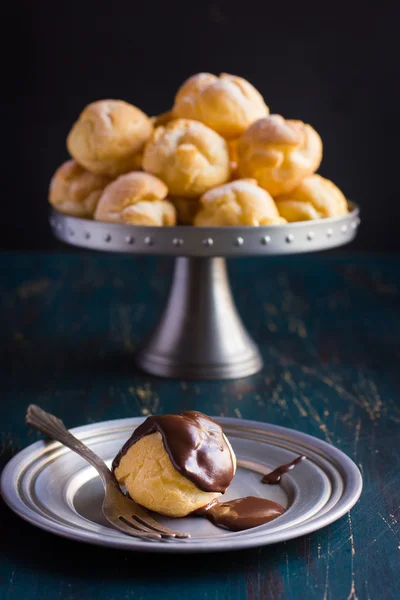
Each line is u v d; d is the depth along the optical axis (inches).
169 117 37.3
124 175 34.9
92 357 37.5
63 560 25.1
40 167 52.6
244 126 36.3
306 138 35.8
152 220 34.1
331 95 51.6
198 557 25.2
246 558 25.3
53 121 52.2
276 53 51.3
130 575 24.7
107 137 35.5
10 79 51.6
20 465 27.3
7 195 52.8
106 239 33.6
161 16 51.1
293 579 24.7
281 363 37.3
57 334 39.9
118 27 51.2
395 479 28.6
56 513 25.6
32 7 50.9
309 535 26.1
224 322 36.5
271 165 34.8
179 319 36.4
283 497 26.9
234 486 27.2
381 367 36.9
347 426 31.9
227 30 51.2
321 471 27.3
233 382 35.5
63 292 45.4
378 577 24.8
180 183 34.7
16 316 42.0
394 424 32.1
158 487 25.9
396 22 50.7
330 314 42.8
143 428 26.6
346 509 25.4
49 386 34.8
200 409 33.1
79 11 51.1
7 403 33.4
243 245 33.1
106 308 43.2
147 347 36.9
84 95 52.0
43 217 53.1
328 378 35.8
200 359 35.9
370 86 51.4
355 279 48.1
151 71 51.8
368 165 52.3
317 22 50.9
